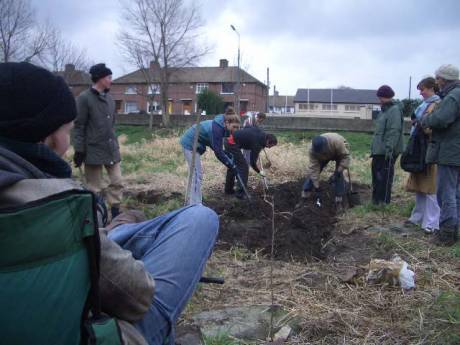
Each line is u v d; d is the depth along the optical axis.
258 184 10.79
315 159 8.49
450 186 5.66
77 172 11.27
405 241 5.88
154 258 2.16
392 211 7.52
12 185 1.56
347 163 8.20
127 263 1.80
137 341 1.86
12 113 1.70
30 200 1.55
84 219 1.60
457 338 3.50
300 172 11.89
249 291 4.42
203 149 7.61
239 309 4.01
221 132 7.51
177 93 57.56
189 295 2.15
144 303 1.86
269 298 4.24
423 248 5.59
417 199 6.72
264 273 4.93
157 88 43.75
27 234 1.47
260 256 5.75
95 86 6.45
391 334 3.61
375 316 3.94
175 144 17.36
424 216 6.48
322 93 70.62
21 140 1.74
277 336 3.56
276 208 8.48
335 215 7.79
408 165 6.32
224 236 6.50
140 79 59.06
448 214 5.68
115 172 6.75
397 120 7.45
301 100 69.94
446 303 4.07
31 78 1.72
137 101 59.44
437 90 6.44
